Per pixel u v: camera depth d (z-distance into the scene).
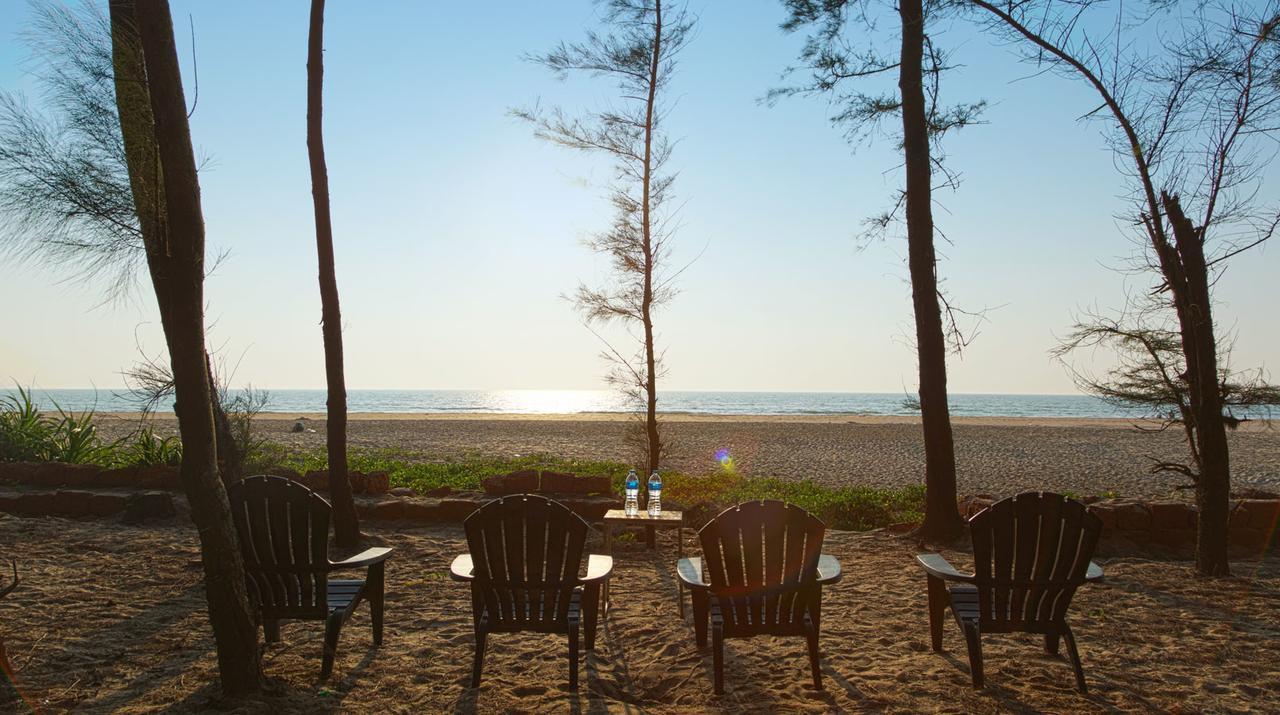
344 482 7.57
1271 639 4.83
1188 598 5.79
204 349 3.66
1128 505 7.61
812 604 4.02
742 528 3.96
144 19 3.49
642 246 10.66
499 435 28.77
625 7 10.38
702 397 174.75
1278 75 6.00
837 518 9.93
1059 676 4.18
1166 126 6.43
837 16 8.59
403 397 166.50
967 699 3.83
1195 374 6.52
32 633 4.86
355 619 5.30
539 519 3.98
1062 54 6.52
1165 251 6.55
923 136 8.25
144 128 5.50
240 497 4.12
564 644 4.77
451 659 4.48
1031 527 3.97
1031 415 74.94
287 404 94.50
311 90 7.20
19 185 6.45
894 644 4.77
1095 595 5.87
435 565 6.89
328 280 7.41
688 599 5.87
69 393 170.25
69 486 9.42
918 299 8.19
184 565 6.59
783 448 24.41
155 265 5.39
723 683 4.05
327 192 7.34
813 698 3.87
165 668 4.24
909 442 27.17
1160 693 3.93
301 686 4.01
